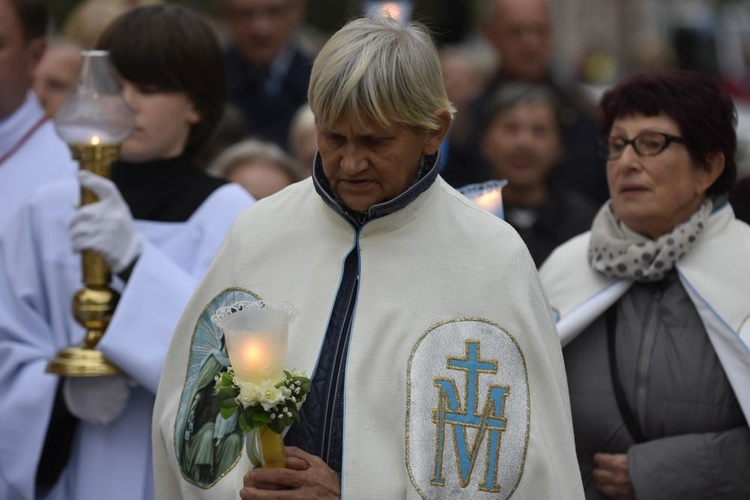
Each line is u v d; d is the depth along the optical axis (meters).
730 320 7.14
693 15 32.12
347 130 5.72
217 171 10.04
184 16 8.14
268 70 14.92
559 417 5.98
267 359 5.59
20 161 9.30
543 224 11.12
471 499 5.83
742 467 6.99
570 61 25.80
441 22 21.23
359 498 5.79
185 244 7.96
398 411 5.91
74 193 8.23
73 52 11.45
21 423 7.71
